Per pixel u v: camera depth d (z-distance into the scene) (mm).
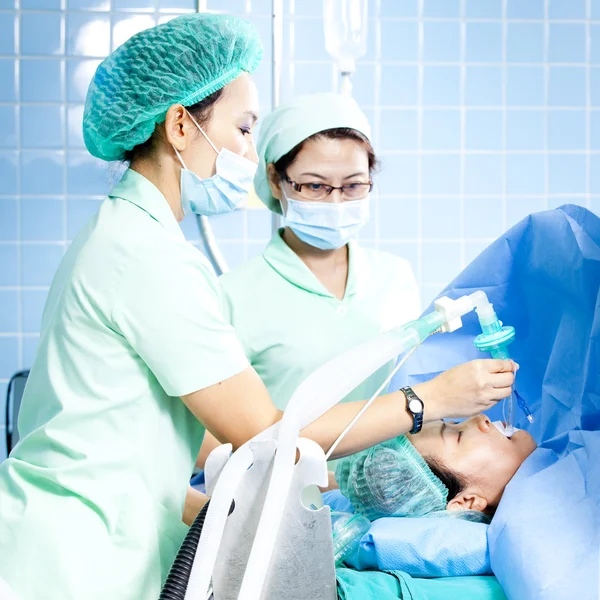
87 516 1329
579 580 1160
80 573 1295
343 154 1814
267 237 2986
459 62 3004
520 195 3055
